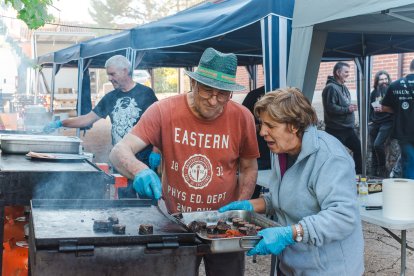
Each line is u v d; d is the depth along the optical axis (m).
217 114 2.29
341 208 1.72
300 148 1.88
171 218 1.96
